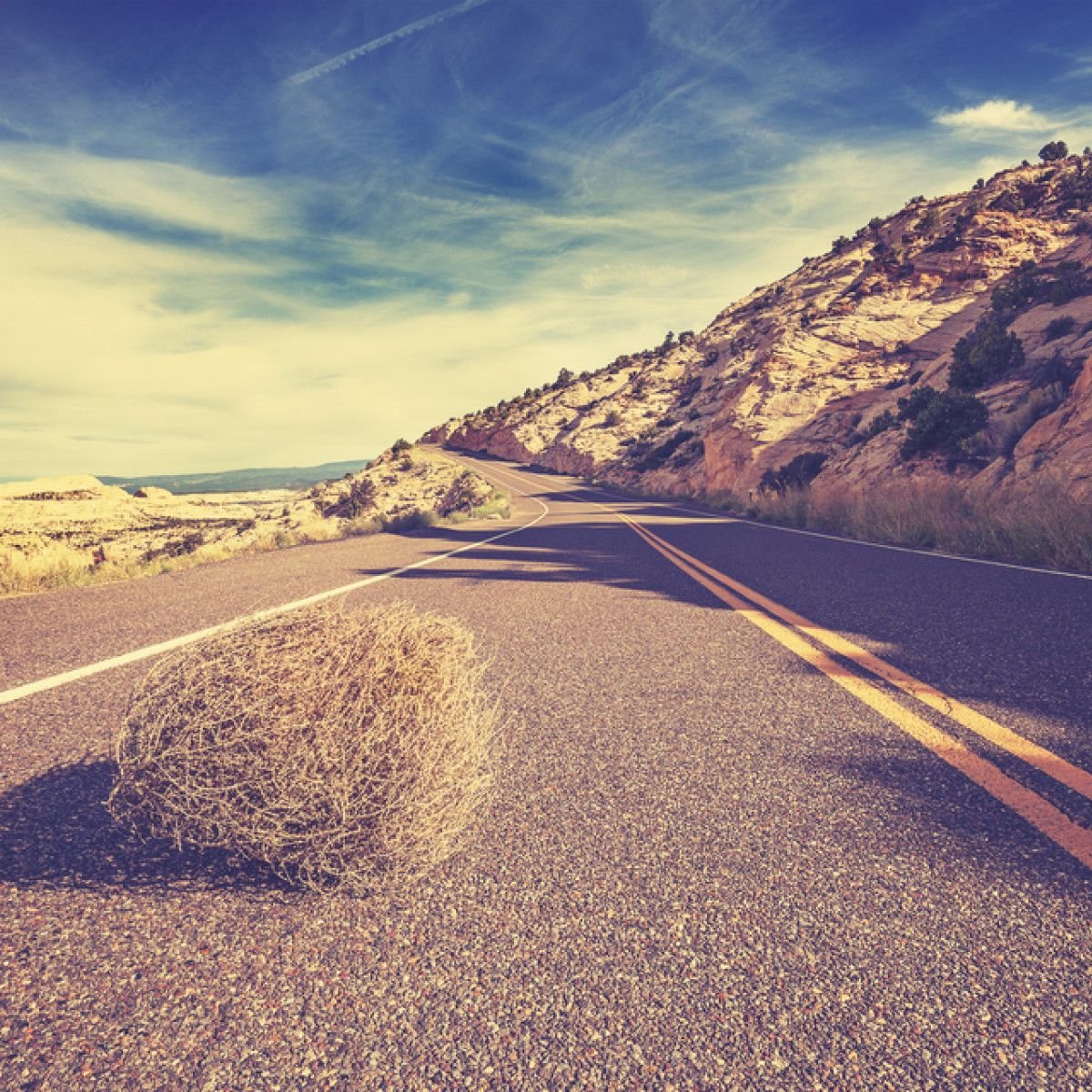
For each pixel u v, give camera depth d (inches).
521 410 5295.3
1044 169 2765.7
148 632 186.9
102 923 59.3
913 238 2356.1
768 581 273.4
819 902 61.5
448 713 67.0
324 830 60.8
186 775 61.2
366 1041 46.0
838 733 104.5
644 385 3934.5
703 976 52.0
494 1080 42.4
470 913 60.7
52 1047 45.4
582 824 76.8
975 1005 48.7
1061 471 449.1
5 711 118.3
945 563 318.0
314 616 69.8
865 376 1432.1
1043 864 67.2
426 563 358.0
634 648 163.2
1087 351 725.9
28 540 373.7
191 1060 44.4
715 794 84.4
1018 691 123.6
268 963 54.1
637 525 697.0
